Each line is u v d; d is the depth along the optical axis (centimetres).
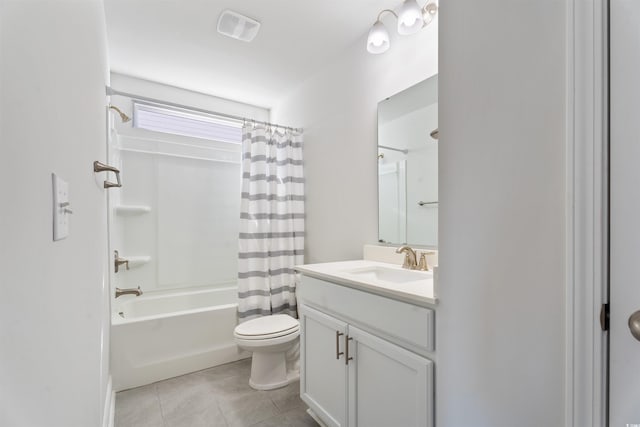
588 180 59
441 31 92
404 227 168
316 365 149
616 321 56
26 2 42
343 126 215
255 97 296
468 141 84
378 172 185
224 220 300
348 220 211
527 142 70
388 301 108
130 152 254
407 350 101
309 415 161
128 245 251
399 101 171
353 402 123
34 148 46
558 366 64
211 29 191
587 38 60
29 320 43
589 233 59
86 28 95
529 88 70
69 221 67
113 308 210
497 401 76
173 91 273
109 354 178
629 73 55
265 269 238
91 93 106
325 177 234
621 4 56
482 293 80
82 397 77
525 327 70
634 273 54
